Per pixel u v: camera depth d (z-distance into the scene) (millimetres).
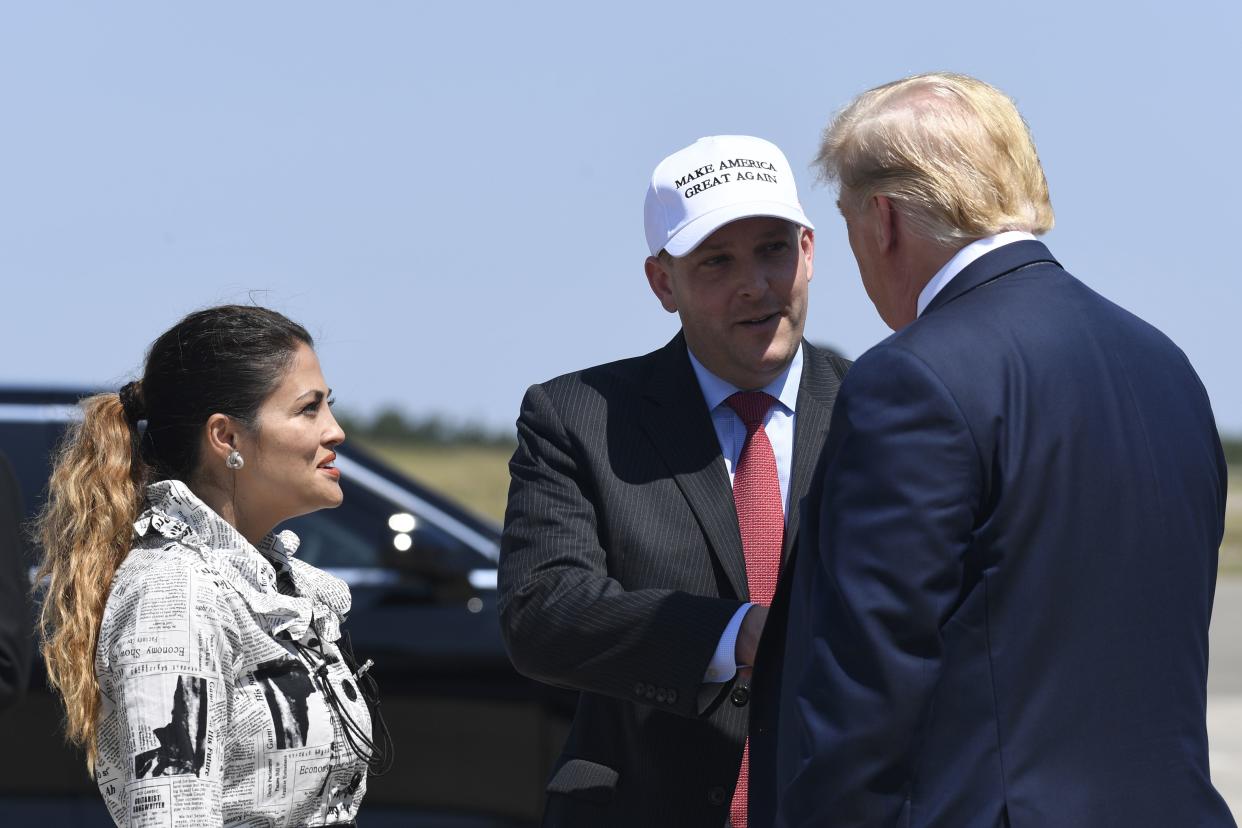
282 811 9055
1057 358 8102
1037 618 7793
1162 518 8125
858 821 7781
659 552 10680
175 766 8531
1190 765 8016
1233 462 114438
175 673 8664
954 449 7766
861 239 8883
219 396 9625
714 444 10984
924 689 7676
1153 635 8000
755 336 10797
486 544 21516
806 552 8477
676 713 10156
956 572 7770
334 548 21141
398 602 20938
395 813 20625
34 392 20797
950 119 8477
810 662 8008
